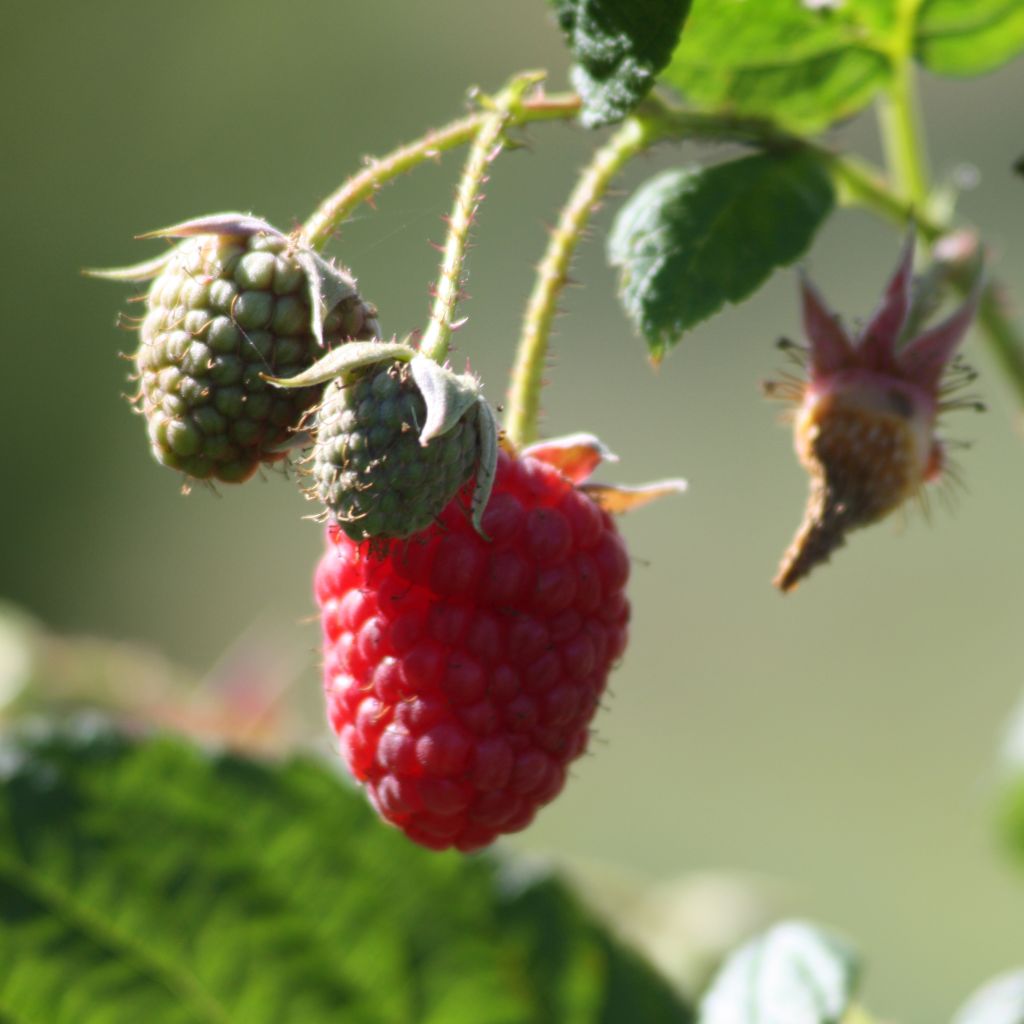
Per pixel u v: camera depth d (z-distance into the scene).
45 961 0.42
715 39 0.40
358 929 0.42
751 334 1.04
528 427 0.39
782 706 0.92
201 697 0.46
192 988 0.42
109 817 0.42
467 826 0.38
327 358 0.37
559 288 0.39
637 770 0.90
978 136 1.05
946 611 0.93
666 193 0.40
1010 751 0.44
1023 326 0.42
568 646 0.38
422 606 0.38
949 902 0.81
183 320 0.38
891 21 0.40
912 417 0.39
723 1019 0.41
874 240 1.02
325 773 0.42
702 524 1.00
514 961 0.42
